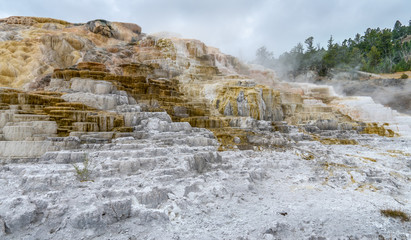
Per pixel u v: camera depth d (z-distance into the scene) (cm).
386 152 1167
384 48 6656
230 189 618
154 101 1355
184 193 552
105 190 498
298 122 1859
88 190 510
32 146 722
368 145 1370
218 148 977
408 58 6812
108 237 399
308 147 1173
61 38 2103
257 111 1641
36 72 1792
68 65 2067
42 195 464
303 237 425
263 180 738
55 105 1028
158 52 2356
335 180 746
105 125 966
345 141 1413
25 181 527
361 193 644
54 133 855
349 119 2127
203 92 1719
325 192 648
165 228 434
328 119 1809
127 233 413
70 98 1134
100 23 2730
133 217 456
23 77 1728
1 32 2208
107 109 1160
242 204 552
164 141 891
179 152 789
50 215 420
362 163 927
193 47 2592
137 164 654
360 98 2491
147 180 585
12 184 523
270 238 407
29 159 679
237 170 751
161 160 698
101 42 2620
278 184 707
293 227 454
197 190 591
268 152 1035
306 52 5500
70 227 404
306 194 629
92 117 956
